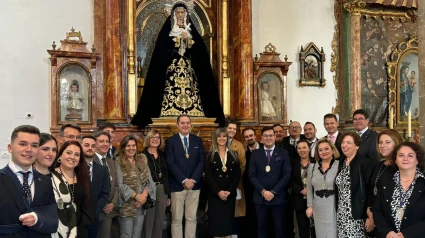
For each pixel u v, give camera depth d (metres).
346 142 5.50
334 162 5.79
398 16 10.78
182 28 9.12
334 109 10.55
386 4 10.47
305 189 6.69
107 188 5.70
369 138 6.65
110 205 6.16
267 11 10.17
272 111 9.77
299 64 10.33
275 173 7.09
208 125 8.99
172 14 9.12
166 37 9.00
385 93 10.71
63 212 4.30
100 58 8.88
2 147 8.28
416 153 4.62
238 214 7.93
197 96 9.31
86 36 8.89
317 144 5.93
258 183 7.04
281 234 7.01
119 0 8.75
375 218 4.80
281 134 8.34
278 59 9.79
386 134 5.17
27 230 3.68
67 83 8.49
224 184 7.14
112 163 6.32
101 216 6.12
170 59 9.07
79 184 4.85
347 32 10.42
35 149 3.77
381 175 4.92
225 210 7.15
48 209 3.82
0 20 8.35
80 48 8.50
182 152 7.35
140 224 6.61
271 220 7.57
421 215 4.52
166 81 9.07
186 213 7.34
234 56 9.66
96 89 8.80
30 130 3.75
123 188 6.34
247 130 8.00
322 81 10.38
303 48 10.38
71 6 8.81
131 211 6.41
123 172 6.43
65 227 4.28
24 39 8.49
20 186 3.71
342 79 10.56
